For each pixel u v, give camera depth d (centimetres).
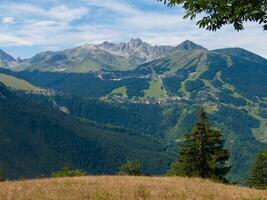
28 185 2625
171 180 3247
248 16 937
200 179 3525
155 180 3167
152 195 2227
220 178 5884
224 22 965
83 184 2694
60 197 2122
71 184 2689
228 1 938
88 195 2191
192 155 5894
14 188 2434
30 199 2055
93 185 2630
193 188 2644
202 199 2181
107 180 3030
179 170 6075
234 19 947
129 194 2223
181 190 2470
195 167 5897
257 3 925
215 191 2556
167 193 2319
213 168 5694
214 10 961
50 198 2088
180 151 5975
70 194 2223
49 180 3002
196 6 970
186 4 977
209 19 964
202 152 5872
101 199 2059
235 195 2388
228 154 5922
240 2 930
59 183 2755
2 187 2494
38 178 3338
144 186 2606
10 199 2036
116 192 2284
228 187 2962
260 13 927
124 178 3294
